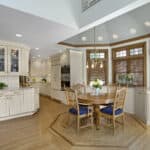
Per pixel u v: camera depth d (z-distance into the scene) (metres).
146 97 3.60
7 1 1.92
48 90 7.57
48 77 8.11
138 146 2.49
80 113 3.15
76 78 5.73
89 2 2.67
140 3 1.96
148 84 4.35
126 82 5.03
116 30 4.75
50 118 4.06
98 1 2.49
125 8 2.10
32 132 3.09
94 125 3.52
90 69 5.77
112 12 2.23
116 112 3.17
